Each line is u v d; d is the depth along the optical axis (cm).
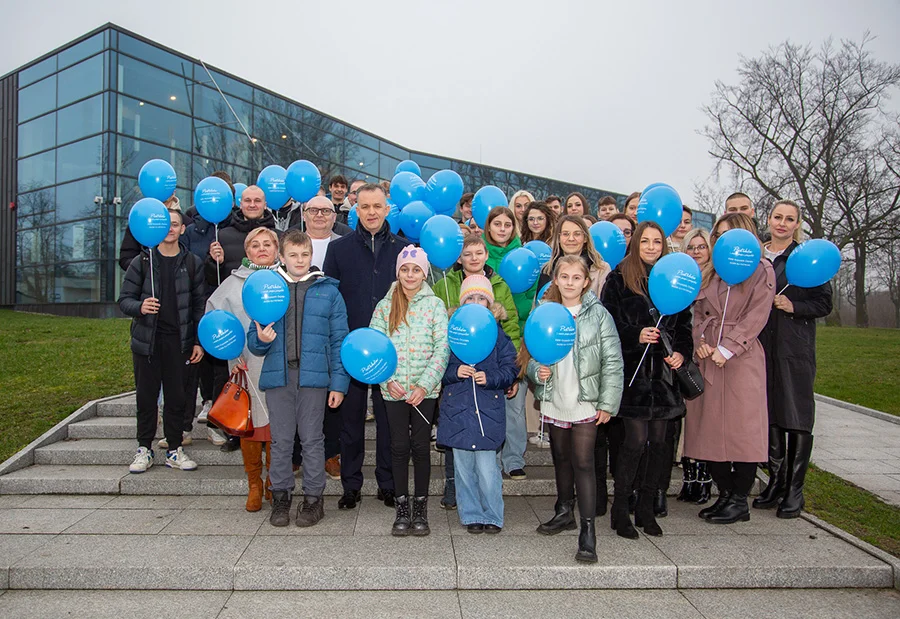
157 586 354
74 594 348
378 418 443
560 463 407
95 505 460
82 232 1872
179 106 1916
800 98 2694
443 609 331
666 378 402
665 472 441
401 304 413
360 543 389
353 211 658
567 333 362
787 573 361
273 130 2172
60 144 1927
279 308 397
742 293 434
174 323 496
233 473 501
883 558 372
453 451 424
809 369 442
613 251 483
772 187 2816
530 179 2925
